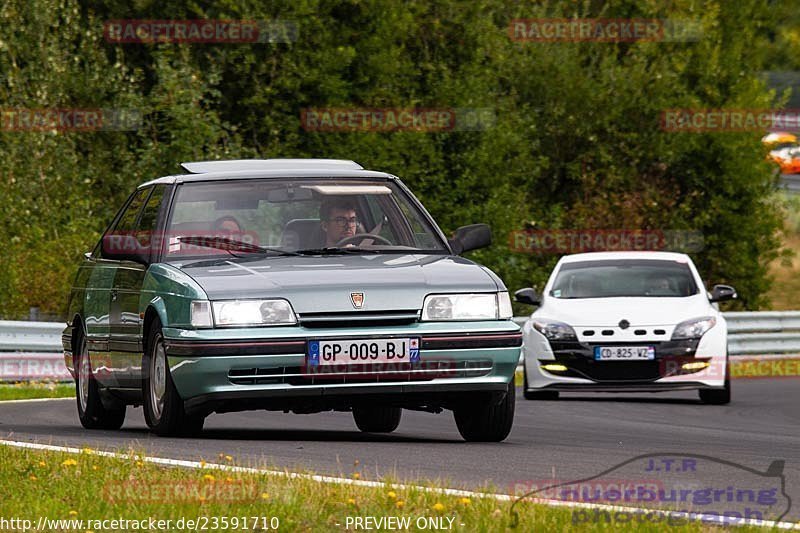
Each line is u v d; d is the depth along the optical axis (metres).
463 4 97.00
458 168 94.31
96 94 88.25
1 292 72.75
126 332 32.84
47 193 84.06
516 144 97.25
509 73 107.81
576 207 105.94
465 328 29.73
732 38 115.50
